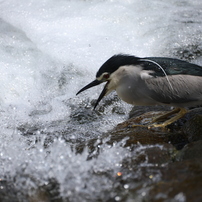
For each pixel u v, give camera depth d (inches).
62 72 538.6
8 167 315.9
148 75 390.6
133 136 357.7
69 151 321.1
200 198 218.7
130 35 614.9
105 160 310.7
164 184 252.1
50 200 265.0
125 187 267.6
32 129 430.6
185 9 695.7
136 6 692.1
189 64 407.2
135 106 468.1
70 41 589.9
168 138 359.9
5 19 631.2
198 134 354.0
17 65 543.2
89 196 262.4
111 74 403.9
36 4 673.0
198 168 261.7
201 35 617.3
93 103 486.9
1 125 438.9
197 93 392.2
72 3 683.4
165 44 599.5
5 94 502.6
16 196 269.3
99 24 634.8
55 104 486.3
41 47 577.0
